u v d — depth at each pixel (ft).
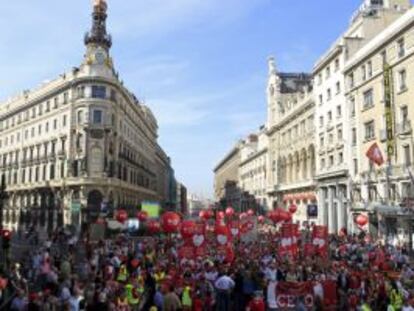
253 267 61.26
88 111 209.77
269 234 129.18
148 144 341.62
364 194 153.17
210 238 103.65
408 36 130.62
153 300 51.60
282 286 57.57
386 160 139.23
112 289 52.75
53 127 228.43
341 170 169.99
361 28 175.42
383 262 74.79
